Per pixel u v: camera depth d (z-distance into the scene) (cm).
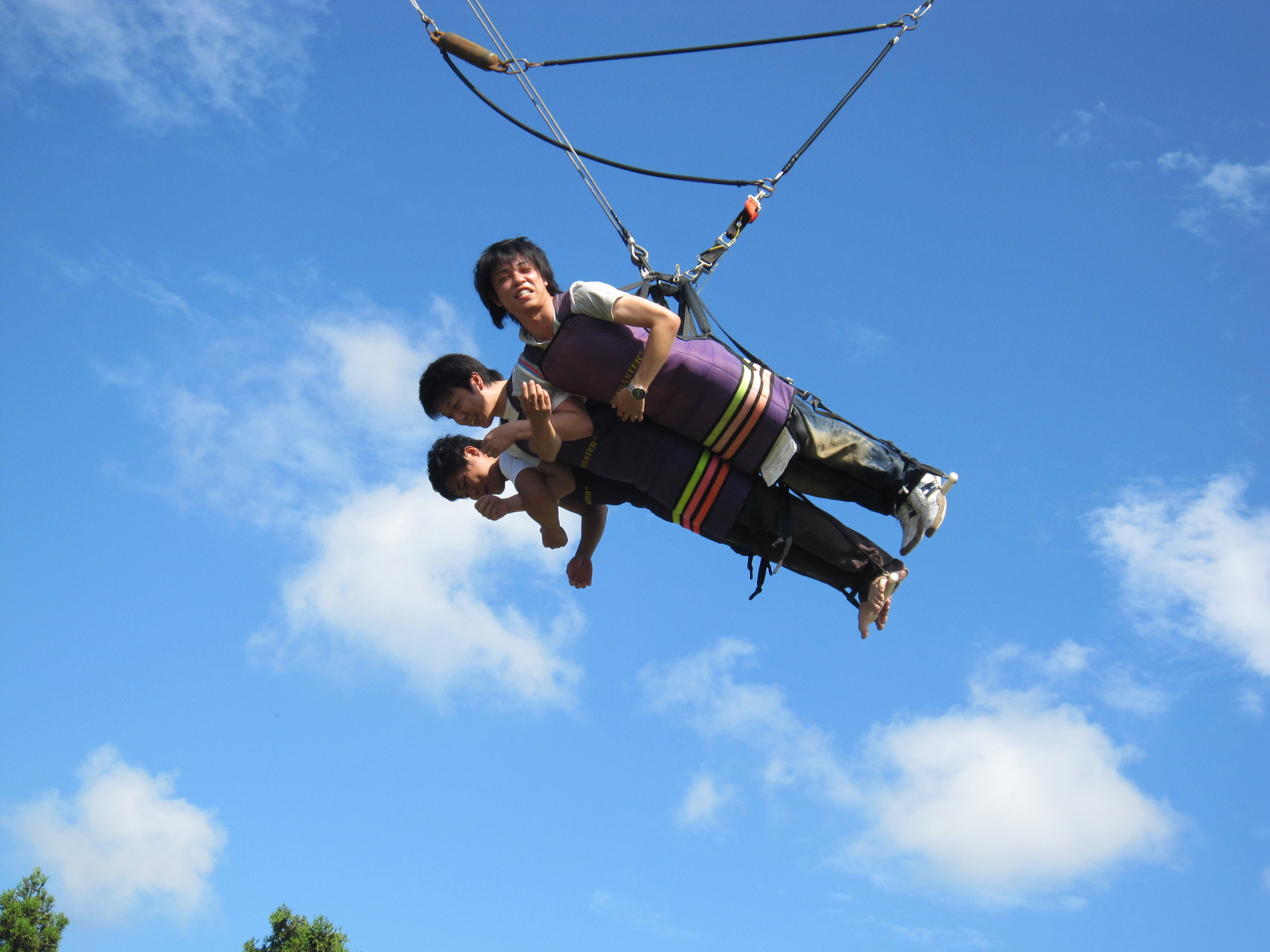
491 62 658
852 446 559
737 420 529
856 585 586
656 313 504
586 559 642
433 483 645
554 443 511
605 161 654
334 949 1410
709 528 555
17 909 1395
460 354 565
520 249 525
